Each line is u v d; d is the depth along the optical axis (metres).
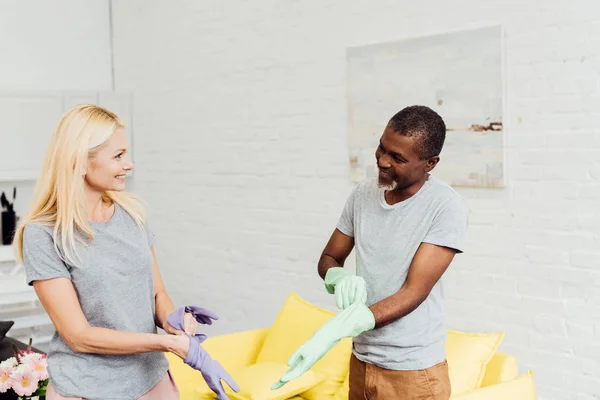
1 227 4.86
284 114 4.16
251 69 4.34
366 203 2.15
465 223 2.04
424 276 1.98
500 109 3.14
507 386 2.61
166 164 5.04
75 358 1.92
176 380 3.21
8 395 2.81
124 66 5.33
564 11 2.94
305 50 4.01
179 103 4.89
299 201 4.12
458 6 3.29
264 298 4.39
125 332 1.88
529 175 3.10
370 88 3.65
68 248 1.86
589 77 2.89
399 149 1.96
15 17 5.01
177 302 5.05
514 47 3.10
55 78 5.19
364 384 2.12
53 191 1.89
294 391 2.98
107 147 1.91
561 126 2.98
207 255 4.77
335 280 2.13
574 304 2.99
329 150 3.92
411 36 3.47
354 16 3.74
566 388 3.04
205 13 4.62
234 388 1.97
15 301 4.42
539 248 3.09
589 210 2.92
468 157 3.27
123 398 1.94
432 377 2.05
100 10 5.36
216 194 4.66
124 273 1.94
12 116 4.88
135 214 2.04
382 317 1.95
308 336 3.22
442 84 3.34
